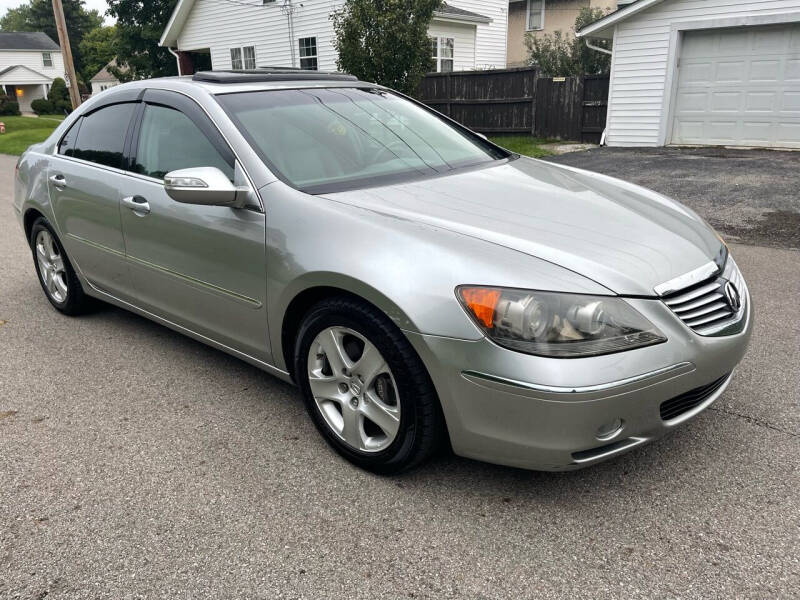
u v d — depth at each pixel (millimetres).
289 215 2750
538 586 2090
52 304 4785
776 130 12406
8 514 2508
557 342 2145
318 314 2668
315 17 19062
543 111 15969
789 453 2758
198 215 3100
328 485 2656
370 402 2617
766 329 4047
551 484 2613
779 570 2115
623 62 13859
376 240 2484
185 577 2166
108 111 3957
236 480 2701
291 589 2105
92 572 2197
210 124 3182
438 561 2215
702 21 12578
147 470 2787
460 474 2703
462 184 3057
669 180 9328
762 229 6531
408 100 4051
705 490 2539
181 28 23688
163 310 3633
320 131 3281
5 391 3564
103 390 3547
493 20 21578
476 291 2236
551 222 2611
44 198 4320
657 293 2283
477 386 2246
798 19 11516
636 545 2260
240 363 3863
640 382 2182
